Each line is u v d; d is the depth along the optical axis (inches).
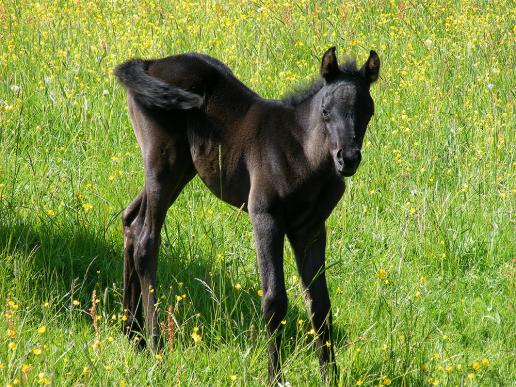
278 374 478.0
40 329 450.6
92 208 653.9
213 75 543.5
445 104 861.2
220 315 526.0
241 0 1133.7
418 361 497.4
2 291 532.1
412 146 771.4
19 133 740.0
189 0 1129.4
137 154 748.6
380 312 566.9
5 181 677.3
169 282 589.9
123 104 818.8
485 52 984.9
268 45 981.2
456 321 584.4
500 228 675.4
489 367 515.8
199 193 696.4
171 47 949.2
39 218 628.4
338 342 544.7
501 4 1206.9
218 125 529.7
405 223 661.3
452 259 644.1
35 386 437.1
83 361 476.7
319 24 1063.6
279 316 484.7
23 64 887.1
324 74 473.4
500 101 866.1
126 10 1089.4
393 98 866.1
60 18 1059.3
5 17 991.6
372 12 1164.5
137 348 526.9
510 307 588.1
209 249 628.7
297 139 488.7
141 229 568.1
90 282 591.8
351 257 633.0
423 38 1069.8
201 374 482.0
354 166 443.5
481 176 730.2
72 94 804.6
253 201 496.7
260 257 492.1
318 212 497.4
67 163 725.3
